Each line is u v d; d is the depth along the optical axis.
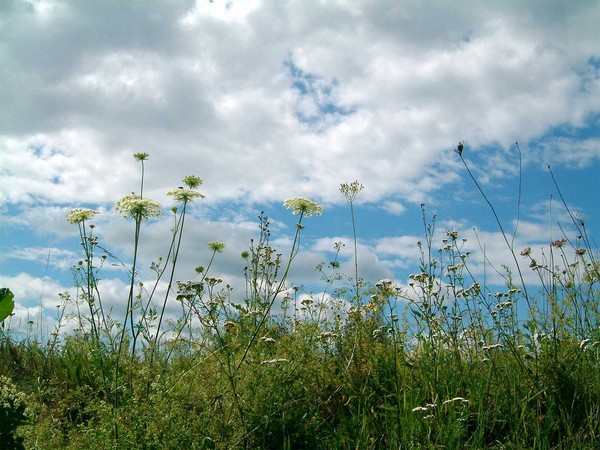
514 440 1.08
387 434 1.12
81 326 1.56
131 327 1.18
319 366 1.30
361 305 1.52
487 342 1.41
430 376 1.24
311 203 1.31
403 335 1.40
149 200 1.21
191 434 1.07
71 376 1.54
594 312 1.40
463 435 1.09
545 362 1.25
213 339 1.29
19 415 0.85
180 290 1.23
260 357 1.23
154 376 1.20
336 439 1.13
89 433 1.12
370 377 1.31
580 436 1.08
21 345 1.93
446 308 1.37
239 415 1.11
